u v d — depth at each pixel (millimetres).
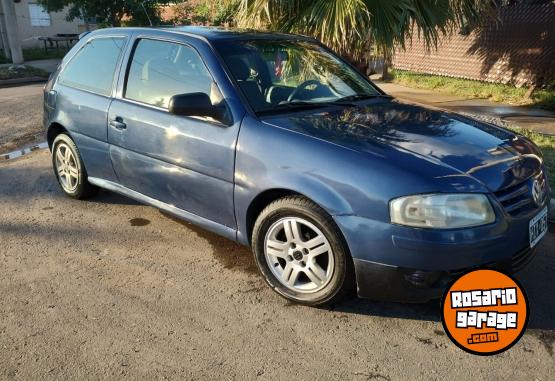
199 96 3371
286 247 3246
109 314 3205
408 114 3646
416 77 12406
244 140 3305
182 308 3273
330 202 2914
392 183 2783
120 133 4148
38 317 3174
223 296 3412
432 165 2869
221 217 3590
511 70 11164
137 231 4395
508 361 2768
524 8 10727
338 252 2988
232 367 2732
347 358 2803
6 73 15477
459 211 2734
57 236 4305
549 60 10375
